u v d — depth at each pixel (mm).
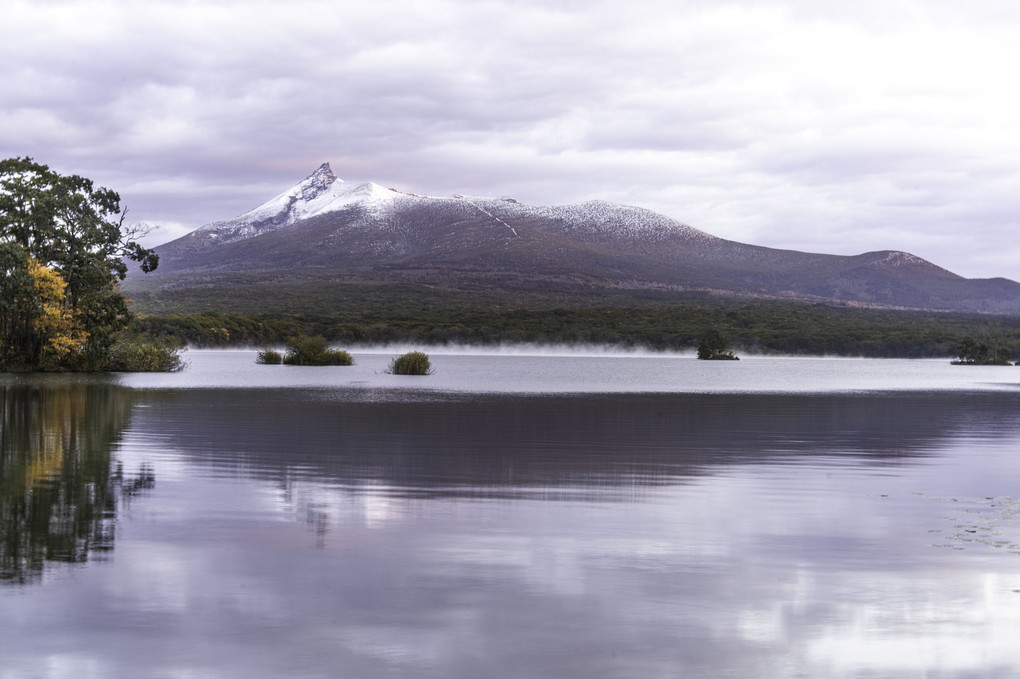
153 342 70062
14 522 12695
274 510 13727
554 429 26547
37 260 62156
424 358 67375
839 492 15930
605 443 23141
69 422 26938
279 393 41781
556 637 8180
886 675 7457
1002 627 8516
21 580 9711
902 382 64938
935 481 17344
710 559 10898
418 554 11016
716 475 17875
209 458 19453
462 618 8648
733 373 78875
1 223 61750
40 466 18094
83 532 12078
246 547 11305
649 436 25078
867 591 9602
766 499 15125
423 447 21875
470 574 10141
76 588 9438
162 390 43188
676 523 13031
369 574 10094
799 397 44594
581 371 78562
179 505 14039
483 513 13664
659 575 10164
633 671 7461
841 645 8047
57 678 7223
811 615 8805
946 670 7551
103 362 64000
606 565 10578
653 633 8297
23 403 34094
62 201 62625
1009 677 7426
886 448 22922
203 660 7590
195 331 133500
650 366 95375
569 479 17094
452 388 48625
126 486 15766
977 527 12922
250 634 8172
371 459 19609
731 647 7980
